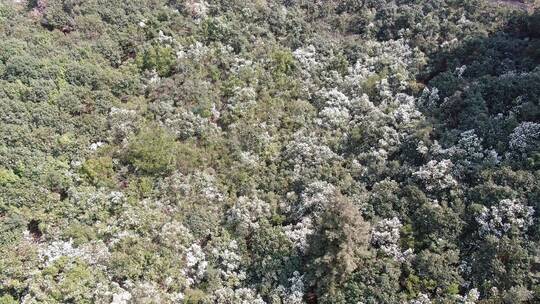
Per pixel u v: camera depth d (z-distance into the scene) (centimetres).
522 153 3578
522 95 3959
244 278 3416
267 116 4231
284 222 3656
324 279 3200
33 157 3553
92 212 3428
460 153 3688
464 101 4050
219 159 3959
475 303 2983
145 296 3077
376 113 4153
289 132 4159
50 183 3478
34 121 3778
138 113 4062
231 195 3753
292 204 3694
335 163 3872
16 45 4231
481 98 4016
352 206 3238
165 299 3144
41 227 3275
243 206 3622
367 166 3862
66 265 3098
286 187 3809
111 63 4484
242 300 3278
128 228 3384
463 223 3328
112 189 3609
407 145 3919
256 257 3459
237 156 3938
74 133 3819
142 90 4309
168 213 3562
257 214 3628
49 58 4247
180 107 4191
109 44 4500
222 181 3819
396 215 3484
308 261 3369
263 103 4306
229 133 4097
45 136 3697
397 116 4144
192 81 4353
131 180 3678
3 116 3684
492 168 3534
